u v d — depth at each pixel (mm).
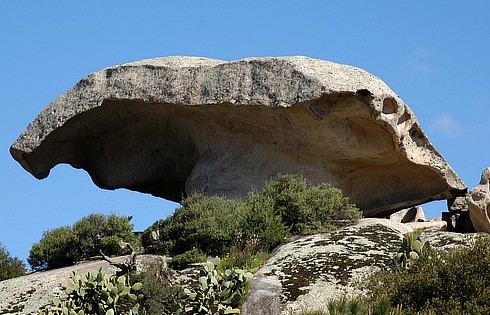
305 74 33281
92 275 26938
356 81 32750
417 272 26047
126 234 33406
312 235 31375
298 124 34125
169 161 39625
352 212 32594
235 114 35344
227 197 35594
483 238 26906
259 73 34281
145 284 27297
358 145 33781
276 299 26578
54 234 33625
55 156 39531
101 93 37094
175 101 35656
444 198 35312
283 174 35000
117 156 40312
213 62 36625
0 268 32906
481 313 24062
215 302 26047
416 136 34438
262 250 30844
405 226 33125
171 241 31719
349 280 27406
